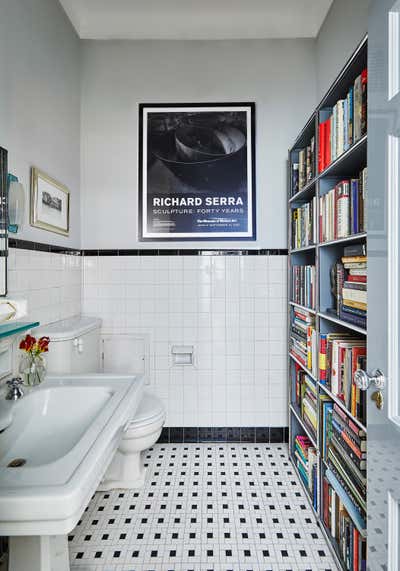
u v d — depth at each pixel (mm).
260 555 1591
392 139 943
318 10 2402
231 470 2273
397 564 933
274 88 2627
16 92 1711
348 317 1479
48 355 1851
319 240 1795
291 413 2393
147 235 2637
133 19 2459
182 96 2633
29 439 1380
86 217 2637
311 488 1917
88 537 1691
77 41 2555
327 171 1697
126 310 2646
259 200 2629
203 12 2406
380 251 1001
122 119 2641
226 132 2629
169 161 2629
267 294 2625
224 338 2631
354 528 1377
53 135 2154
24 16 1790
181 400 2645
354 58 1367
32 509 795
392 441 941
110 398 1411
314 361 1897
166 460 2396
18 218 1587
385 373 979
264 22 2504
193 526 1766
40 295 1963
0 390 1475
